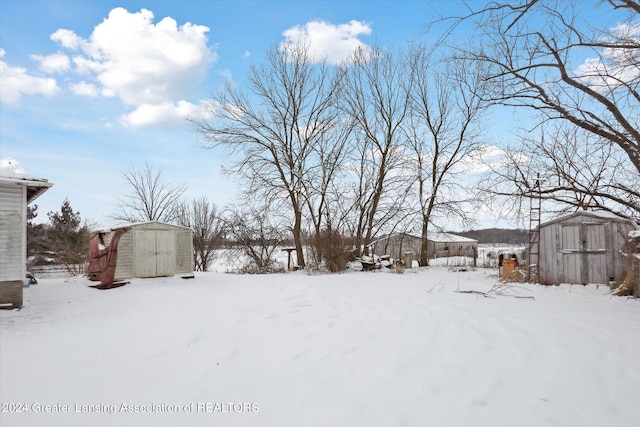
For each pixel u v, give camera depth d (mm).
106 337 5953
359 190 21422
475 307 7590
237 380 4145
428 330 5867
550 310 7262
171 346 5387
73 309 8375
